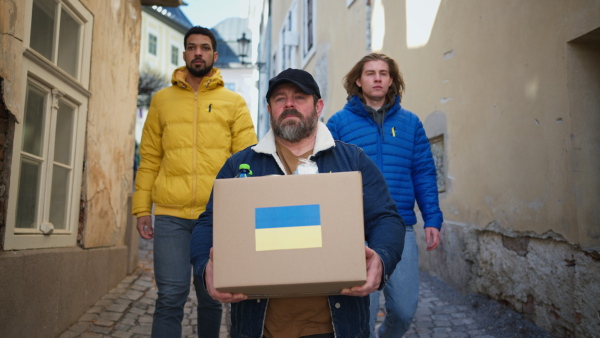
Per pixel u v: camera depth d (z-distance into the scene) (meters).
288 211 1.48
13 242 2.94
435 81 5.11
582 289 3.05
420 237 5.52
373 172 1.83
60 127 3.75
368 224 1.77
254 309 1.70
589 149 3.15
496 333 3.52
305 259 1.44
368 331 1.75
